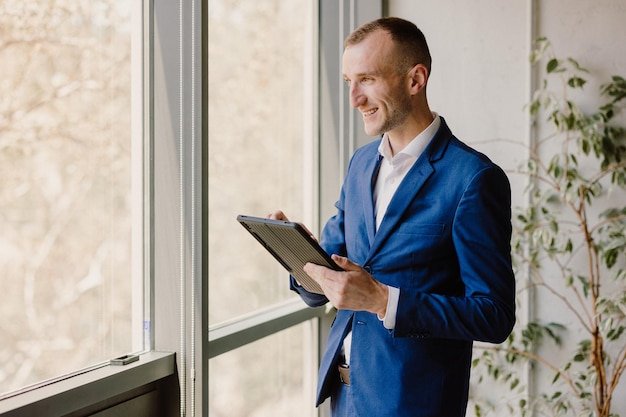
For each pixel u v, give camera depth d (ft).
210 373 8.06
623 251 9.71
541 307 10.43
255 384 8.89
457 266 5.75
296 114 9.81
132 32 6.73
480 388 10.77
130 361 6.45
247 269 8.66
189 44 6.82
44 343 5.78
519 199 10.49
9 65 5.48
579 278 9.95
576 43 10.14
